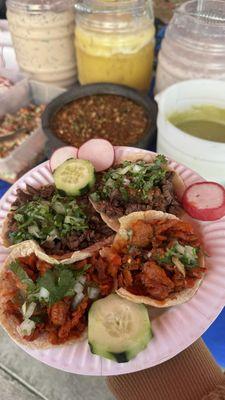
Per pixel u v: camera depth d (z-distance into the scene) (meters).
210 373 0.27
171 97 0.35
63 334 0.23
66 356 0.22
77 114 0.39
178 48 0.39
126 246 0.27
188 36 0.38
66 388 0.42
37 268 0.26
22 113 0.45
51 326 0.24
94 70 0.43
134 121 0.38
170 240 0.27
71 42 0.44
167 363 0.27
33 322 0.24
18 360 0.44
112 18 0.39
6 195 0.32
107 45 0.40
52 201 0.30
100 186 0.31
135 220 0.27
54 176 0.31
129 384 0.27
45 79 0.47
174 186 0.30
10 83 0.45
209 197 0.28
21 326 0.24
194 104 0.36
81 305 0.24
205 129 0.36
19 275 0.25
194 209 0.28
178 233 0.27
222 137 0.36
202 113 0.37
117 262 0.26
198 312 0.23
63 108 0.40
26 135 0.41
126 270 0.25
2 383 0.43
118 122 0.38
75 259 0.26
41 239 0.28
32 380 0.43
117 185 0.30
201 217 0.28
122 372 0.22
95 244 0.28
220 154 0.30
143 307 0.23
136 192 0.30
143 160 0.32
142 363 0.22
